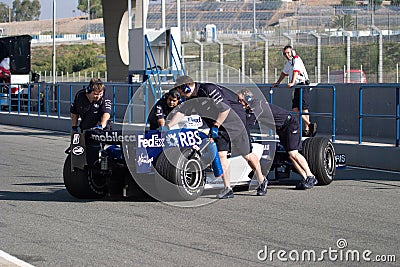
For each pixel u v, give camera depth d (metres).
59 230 8.73
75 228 8.84
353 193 11.45
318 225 8.95
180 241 8.09
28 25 119.06
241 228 8.79
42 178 13.29
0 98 33.09
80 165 10.58
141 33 24.86
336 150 15.96
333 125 16.27
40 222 9.22
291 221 9.20
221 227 8.85
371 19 37.97
